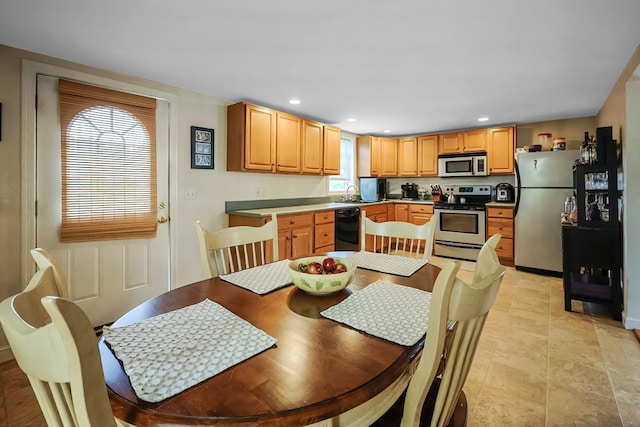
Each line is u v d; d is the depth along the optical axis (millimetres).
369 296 1197
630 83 2441
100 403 506
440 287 679
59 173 2379
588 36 1997
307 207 4051
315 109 3801
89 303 2570
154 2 1632
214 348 825
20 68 2188
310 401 632
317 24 1850
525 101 3455
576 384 1828
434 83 2865
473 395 1748
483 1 1626
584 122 4211
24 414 1623
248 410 608
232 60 2361
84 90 2453
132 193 2764
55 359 498
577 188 2852
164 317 1017
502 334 2441
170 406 619
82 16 1763
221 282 1385
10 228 2191
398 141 5633
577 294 2877
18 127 2195
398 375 750
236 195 3596
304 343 852
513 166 4559
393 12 1724
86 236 2523
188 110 3113
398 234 1960
